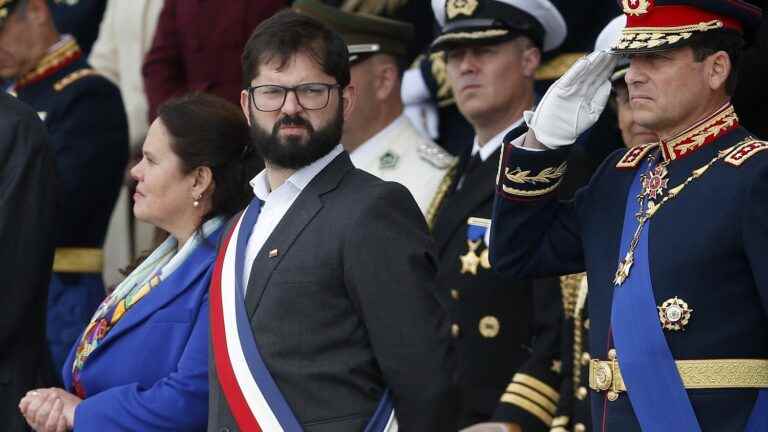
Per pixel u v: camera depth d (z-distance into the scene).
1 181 19.91
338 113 15.41
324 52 15.32
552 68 22.73
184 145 17.02
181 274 16.86
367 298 14.56
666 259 13.24
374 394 14.75
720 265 13.05
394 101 21.80
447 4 20.61
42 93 24.48
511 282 18.69
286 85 15.18
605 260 13.92
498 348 18.64
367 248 14.63
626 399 13.46
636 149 14.23
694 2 13.37
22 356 19.75
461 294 18.95
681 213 13.30
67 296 23.95
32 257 19.78
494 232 14.52
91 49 29.94
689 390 13.09
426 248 14.95
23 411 17.02
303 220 15.02
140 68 29.02
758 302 13.02
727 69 13.49
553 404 17.86
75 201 24.09
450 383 14.56
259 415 14.69
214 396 15.19
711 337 13.05
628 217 13.76
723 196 13.11
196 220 17.19
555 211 14.57
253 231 15.58
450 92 23.73
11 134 20.06
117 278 27.22
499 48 20.17
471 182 19.55
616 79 18.23
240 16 25.69
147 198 17.14
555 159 14.14
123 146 25.02
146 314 16.73
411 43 25.03
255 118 15.34
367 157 21.53
